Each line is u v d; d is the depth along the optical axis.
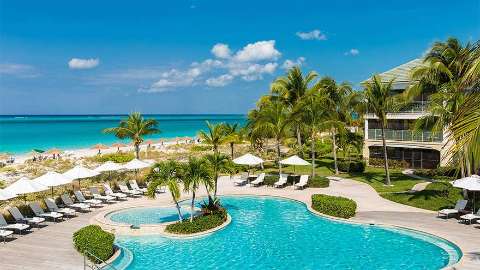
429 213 25.31
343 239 21.27
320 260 18.42
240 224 24.36
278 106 37.25
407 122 45.69
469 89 8.73
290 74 44.44
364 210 26.47
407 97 32.38
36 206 24.59
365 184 36.00
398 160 46.75
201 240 21.30
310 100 37.72
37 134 134.62
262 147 57.78
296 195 31.75
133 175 38.16
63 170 47.66
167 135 140.25
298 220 25.08
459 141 7.91
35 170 48.66
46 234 21.67
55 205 25.64
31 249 19.23
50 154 69.88
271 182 36.25
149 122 46.91
